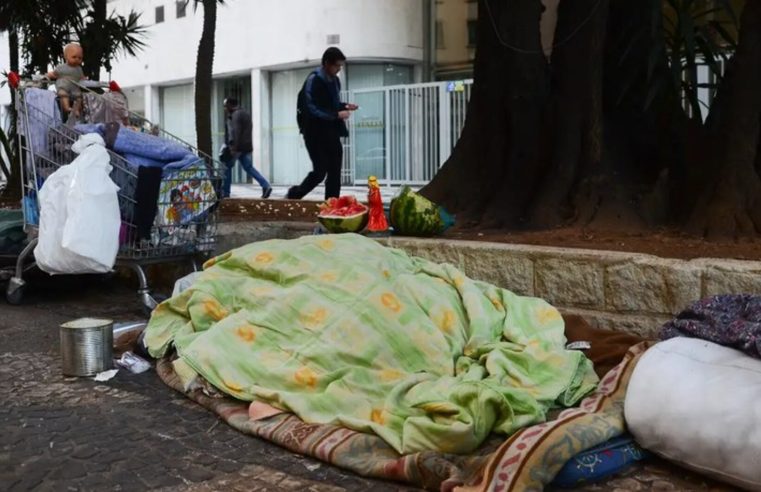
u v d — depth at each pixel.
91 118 6.66
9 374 4.91
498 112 7.00
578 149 6.53
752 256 4.97
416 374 4.10
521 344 4.32
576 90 6.58
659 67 6.72
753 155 5.91
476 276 5.46
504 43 6.91
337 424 3.76
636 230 6.03
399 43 17.81
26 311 6.71
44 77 6.69
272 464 3.54
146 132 6.89
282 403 3.95
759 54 5.99
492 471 3.06
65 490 3.29
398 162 16.16
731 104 6.01
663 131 6.80
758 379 3.19
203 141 10.33
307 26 18.48
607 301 4.92
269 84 20.17
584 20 6.56
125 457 3.63
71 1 12.42
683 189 6.33
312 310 4.46
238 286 4.86
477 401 3.51
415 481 3.27
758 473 3.02
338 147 8.99
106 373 4.82
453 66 17.56
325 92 8.86
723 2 6.27
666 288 4.68
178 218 6.22
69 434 3.91
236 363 4.32
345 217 5.96
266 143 20.36
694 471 3.27
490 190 6.90
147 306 6.24
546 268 5.14
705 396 3.19
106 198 5.73
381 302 4.40
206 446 3.75
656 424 3.30
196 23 21.56
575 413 3.42
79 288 7.59
